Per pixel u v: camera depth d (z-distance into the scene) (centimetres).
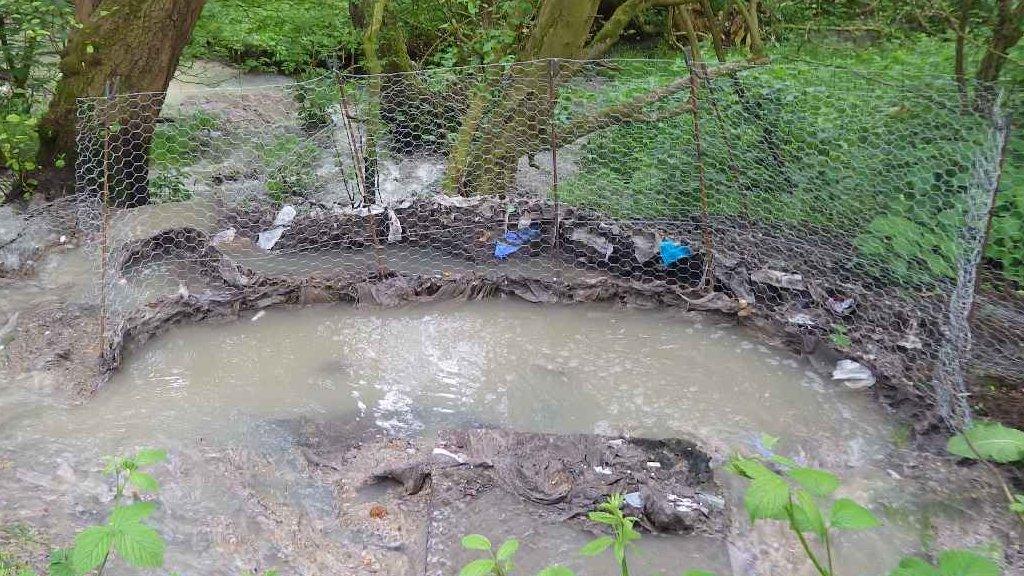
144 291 487
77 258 525
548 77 549
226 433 359
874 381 400
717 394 402
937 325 423
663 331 462
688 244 512
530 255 543
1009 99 478
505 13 737
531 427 375
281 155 716
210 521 300
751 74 555
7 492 302
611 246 525
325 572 282
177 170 711
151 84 627
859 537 302
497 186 634
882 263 466
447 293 494
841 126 518
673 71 745
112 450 339
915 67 631
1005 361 396
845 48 764
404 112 713
